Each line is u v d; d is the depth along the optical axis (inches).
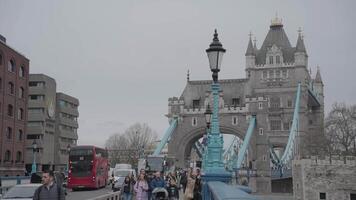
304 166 2876.5
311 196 2849.4
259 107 4175.7
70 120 4928.6
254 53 5349.4
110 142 6589.6
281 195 3683.6
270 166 4094.5
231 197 266.8
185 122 4293.8
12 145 3031.5
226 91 4517.7
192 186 780.6
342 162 2780.5
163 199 1021.2
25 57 3262.8
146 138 6530.5
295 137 4483.3
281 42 5349.4
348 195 2733.8
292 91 5137.8
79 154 2063.2
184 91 4576.8
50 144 4456.2
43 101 4254.4
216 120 649.6
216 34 649.0
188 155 4409.5
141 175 931.3
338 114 4224.9
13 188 916.0
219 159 635.5
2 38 3139.8
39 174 1412.4
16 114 3100.4
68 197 1594.5
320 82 6003.9
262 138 4133.9
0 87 2886.3
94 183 2043.6
